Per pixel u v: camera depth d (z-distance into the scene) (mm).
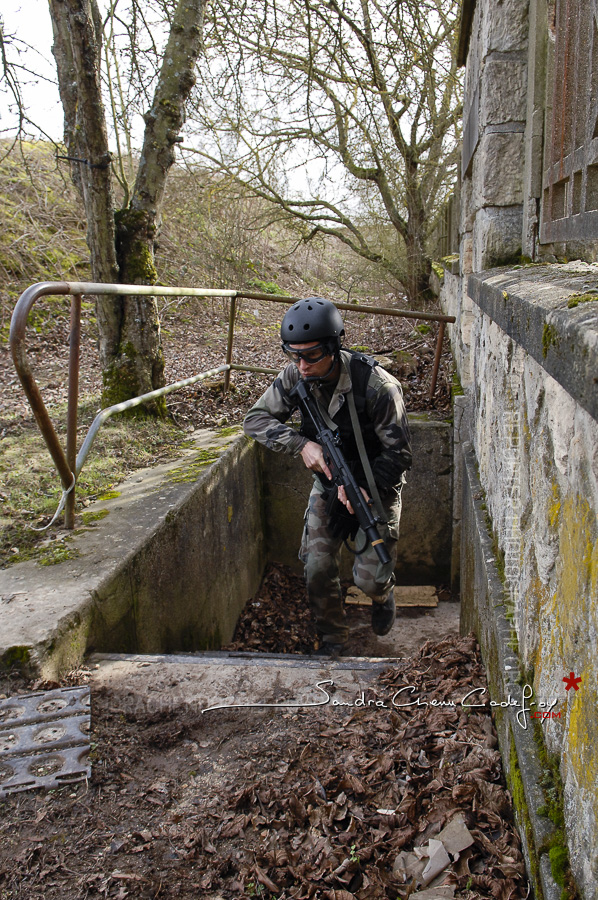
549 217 2443
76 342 2941
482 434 3408
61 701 2145
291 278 13047
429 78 7934
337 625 3494
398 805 1763
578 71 1898
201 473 3982
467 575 3777
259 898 1527
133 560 2885
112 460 4145
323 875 1574
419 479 5250
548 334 1216
